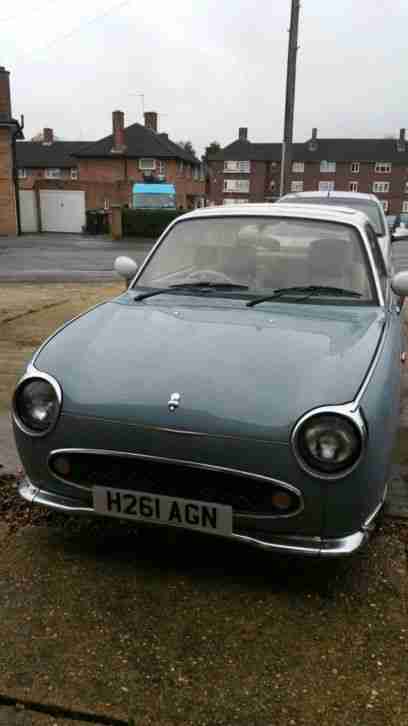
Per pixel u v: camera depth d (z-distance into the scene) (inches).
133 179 2162.9
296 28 532.4
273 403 92.6
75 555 110.7
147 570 106.9
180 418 93.2
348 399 91.3
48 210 1393.9
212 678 83.6
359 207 337.1
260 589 102.3
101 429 96.6
